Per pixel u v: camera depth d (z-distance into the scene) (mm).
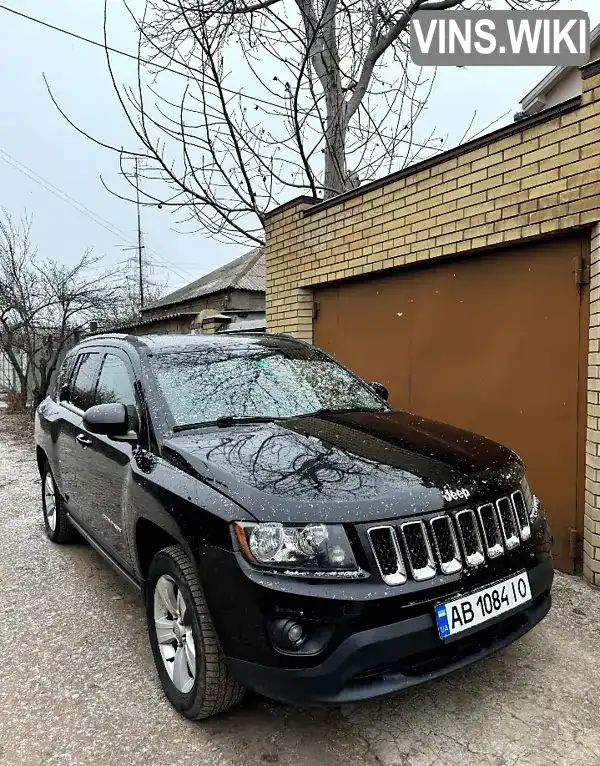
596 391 3543
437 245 4645
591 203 3514
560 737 2270
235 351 3535
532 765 2123
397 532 2088
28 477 7461
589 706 2459
